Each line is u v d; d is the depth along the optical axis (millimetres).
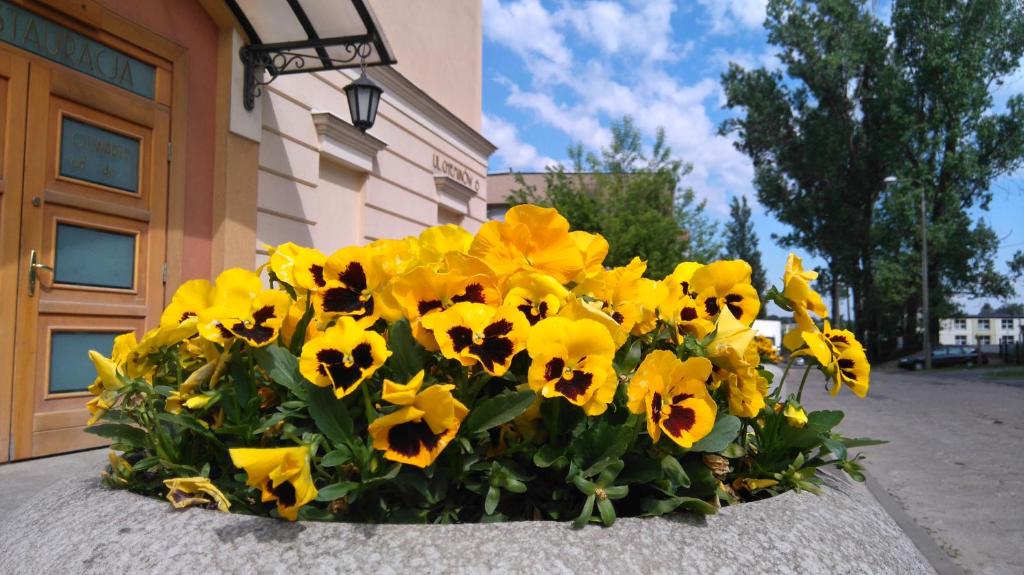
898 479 6945
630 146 28719
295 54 7113
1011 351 40688
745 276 1835
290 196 7938
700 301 1806
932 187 36438
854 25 36531
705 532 1272
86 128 5258
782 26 38031
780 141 39781
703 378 1381
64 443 4961
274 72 7125
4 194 4648
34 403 4797
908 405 15164
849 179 39156
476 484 1386
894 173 36531
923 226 35812
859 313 41750
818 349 1711
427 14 12078
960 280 38438
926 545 4750
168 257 5977
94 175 5312
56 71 5008
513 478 1347
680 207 28781
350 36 6887
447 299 1420
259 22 6816
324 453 1438
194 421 1507
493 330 1337
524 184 23672
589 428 1432
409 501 1380
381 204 10156
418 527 1196
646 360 1321
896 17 36188
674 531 1259
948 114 35250
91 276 5285
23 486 3949
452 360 1454
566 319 1331
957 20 34938
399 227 10727
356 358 1320
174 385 1793
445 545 1151
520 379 1490
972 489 6488
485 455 1458
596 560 1146
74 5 5094
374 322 1501
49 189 4945
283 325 1571
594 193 28000
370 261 1510
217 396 1502
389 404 1398
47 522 1445
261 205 7426
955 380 26906
